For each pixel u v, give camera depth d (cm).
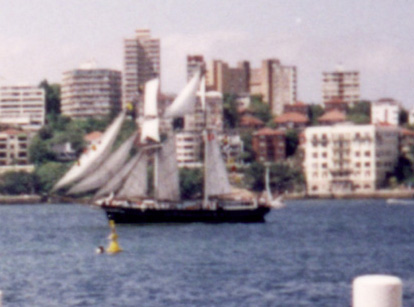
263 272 16162
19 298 13012
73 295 13212
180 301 12469
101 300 12625
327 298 12712
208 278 15138
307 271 16438
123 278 15188
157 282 14550
